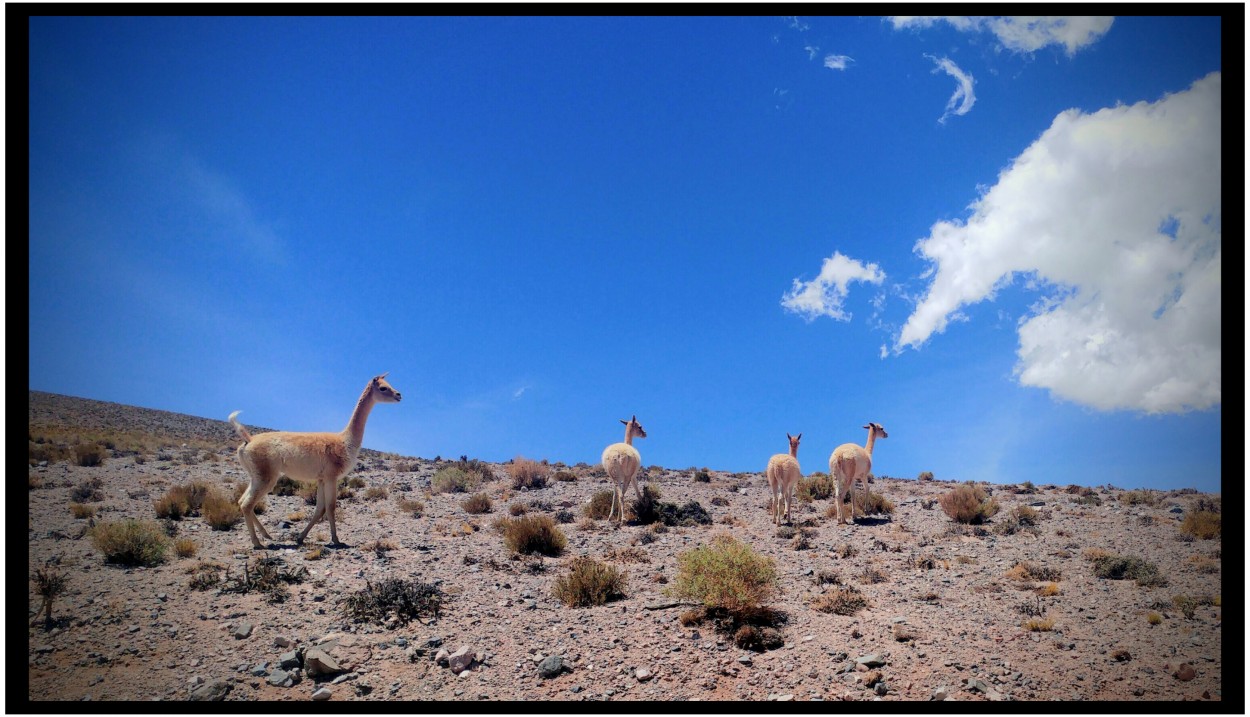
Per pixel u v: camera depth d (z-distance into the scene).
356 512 19.20
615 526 18.39
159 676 8.45
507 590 12.21
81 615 9.95
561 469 31.38
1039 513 18.66
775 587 11.65
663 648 9.59
